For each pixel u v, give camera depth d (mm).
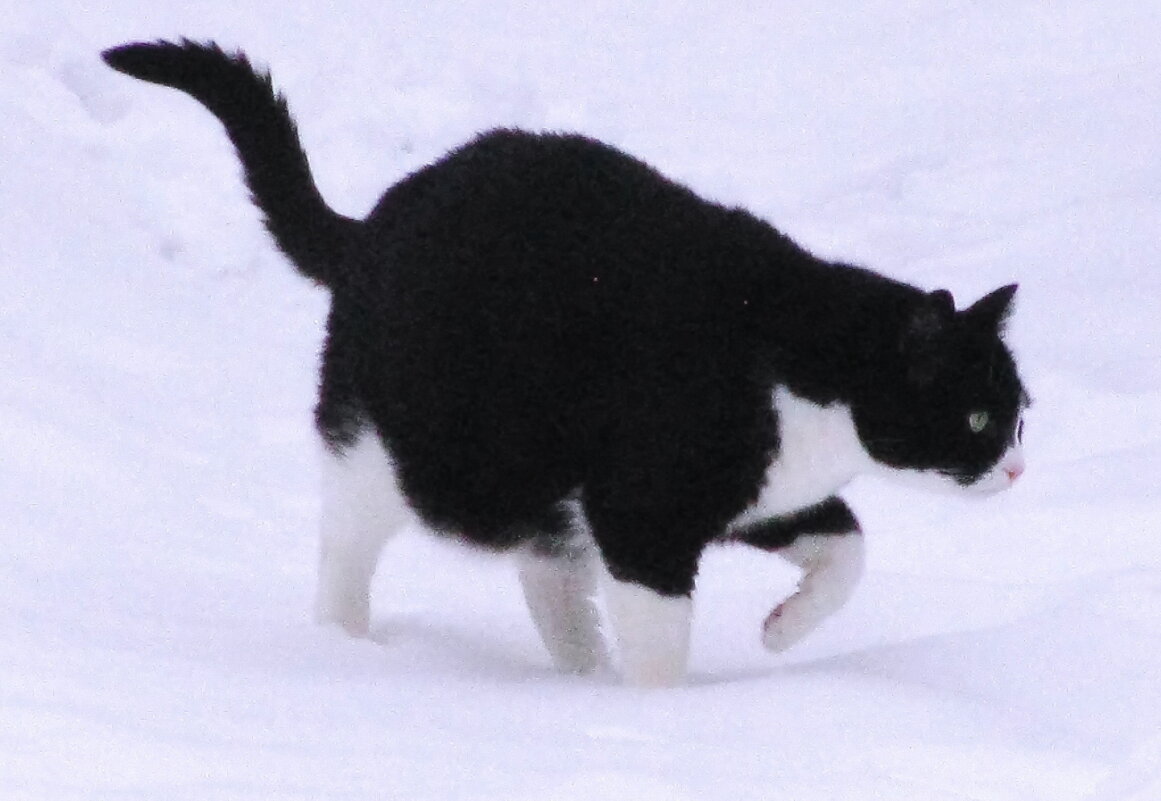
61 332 12414
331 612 8344
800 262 7711
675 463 7367
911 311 7484
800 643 8305
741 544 8727
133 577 8492
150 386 12086
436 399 7816
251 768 5152
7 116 15453
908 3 21453
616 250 7562
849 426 7566
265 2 19797
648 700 6324
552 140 8070
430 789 5027
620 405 7398
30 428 10273
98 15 18188
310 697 6129
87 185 15031
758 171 17047
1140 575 8000
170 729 5496
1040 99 18062
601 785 5062
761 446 7457
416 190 8258
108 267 13852
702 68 20031
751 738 5816
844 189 16484
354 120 17141
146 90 16531
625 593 7547
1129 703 6543
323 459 8391
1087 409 11453
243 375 12883
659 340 7375
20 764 5031
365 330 8109
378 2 20734
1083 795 5363
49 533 8961
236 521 10102
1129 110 17359
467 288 7711
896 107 18469
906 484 7922
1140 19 19906
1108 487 10133
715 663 8203
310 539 10062
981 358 7617
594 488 7551
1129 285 13570
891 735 5855
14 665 6070
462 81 18297
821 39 20750
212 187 15406
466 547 8242
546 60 19781
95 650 6461
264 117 8789
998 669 6930
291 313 14469
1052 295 13438
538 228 7684
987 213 15602
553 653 8438
